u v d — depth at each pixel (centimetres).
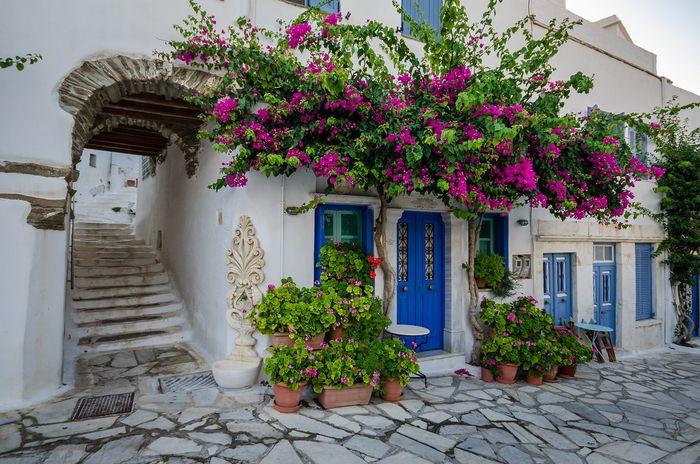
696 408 515
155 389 450
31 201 402
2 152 391
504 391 525
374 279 554
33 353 405
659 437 416
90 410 390
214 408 406
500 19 726
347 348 436
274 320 457
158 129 707
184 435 349
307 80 435
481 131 434
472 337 636
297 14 531
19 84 400
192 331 656
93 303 683
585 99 841
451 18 475
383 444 355
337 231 565
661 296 976
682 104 1062
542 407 479
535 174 485
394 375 447
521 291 715
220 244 535
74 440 333
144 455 314
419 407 446
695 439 415
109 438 338
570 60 822
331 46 447
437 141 399
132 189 1770
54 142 415
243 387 450
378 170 445
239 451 326
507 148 435
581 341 791
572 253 816
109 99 471
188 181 710
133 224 1275
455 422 414
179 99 541
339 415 407
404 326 549
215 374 444
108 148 936
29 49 405
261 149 434
